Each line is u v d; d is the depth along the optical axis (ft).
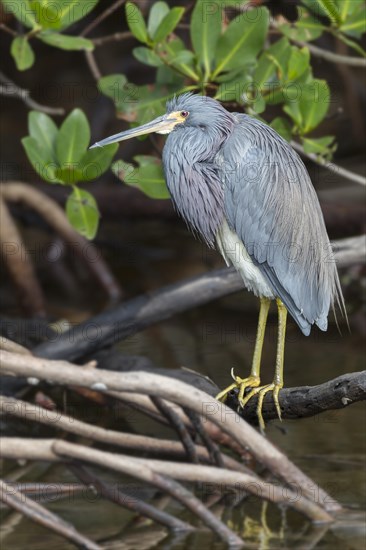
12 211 65.82
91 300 58.65
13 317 54.19
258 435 31.65
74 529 30.68
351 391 22.43
